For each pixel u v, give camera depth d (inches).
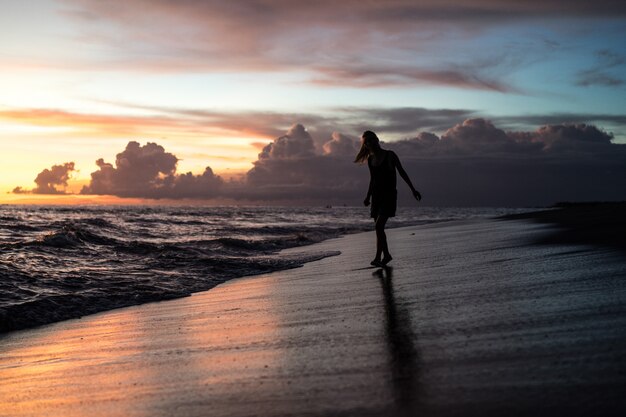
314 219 1482.5
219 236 714.2
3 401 108.2
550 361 92.4
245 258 402.3
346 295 199.0
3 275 282.8
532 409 72.3
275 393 91.8
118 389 107.8
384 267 285.4
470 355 101.7
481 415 72.1
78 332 190.2
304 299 203.0
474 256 291.6
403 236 594.9
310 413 79.9
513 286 174.7
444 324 131.4
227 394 94.6
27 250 394.6
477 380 86.7
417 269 258.1
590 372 84.7
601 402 72.2
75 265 350.0
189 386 103.0
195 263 367.2
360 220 1409.9
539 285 170.9
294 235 743.7
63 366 136.4
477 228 642.8
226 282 305.3
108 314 227.8
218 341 144.6
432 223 1059.9
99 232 700.7
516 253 279.6
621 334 104.8
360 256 386.6
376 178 292.5
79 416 93.0
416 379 90.8
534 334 111.8
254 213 2084.2
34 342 178.4
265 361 115.6
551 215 862.5
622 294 142.9
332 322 150.7
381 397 83.7
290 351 122.0
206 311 205.5
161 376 114.0
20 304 229.1
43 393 111.3
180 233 757.3
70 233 458.0
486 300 156.4
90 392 108.0
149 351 143.1
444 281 205.9
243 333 151.5
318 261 377.1
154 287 283.7
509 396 78.0
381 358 106.9
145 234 724.0
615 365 86.8
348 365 104.4
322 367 105.1
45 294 254.8
